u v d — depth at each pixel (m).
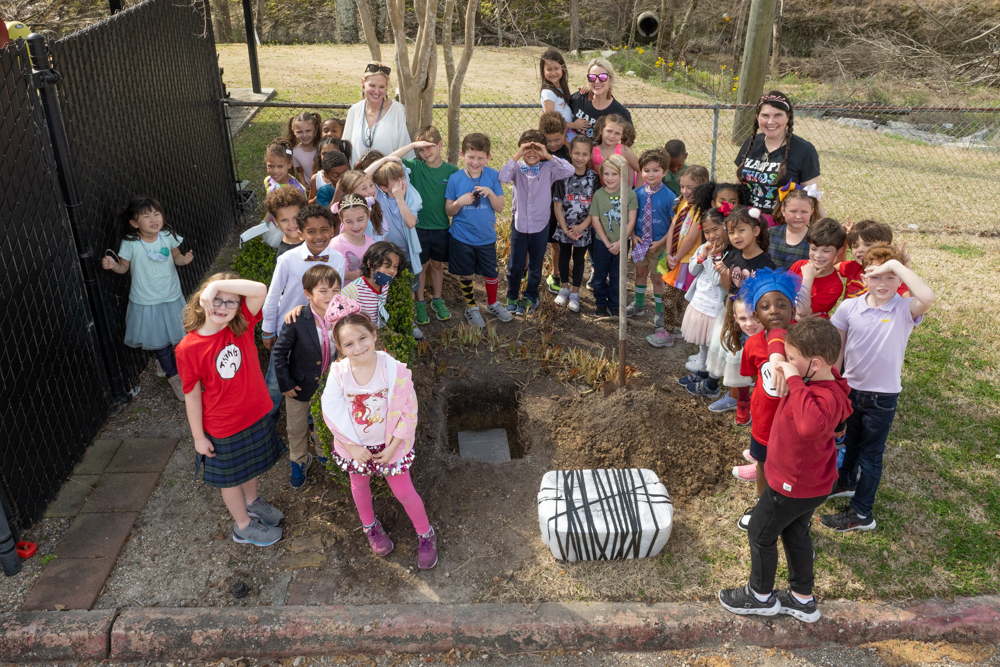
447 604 4.03
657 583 4.17
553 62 6.87
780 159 5.48
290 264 4.66
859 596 4.09
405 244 5.87
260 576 4.20
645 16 19.59
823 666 3.84
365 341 3.66
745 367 4.43
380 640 3.89
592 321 6.64
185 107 7.14
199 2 7.88
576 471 4.62
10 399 4.21
